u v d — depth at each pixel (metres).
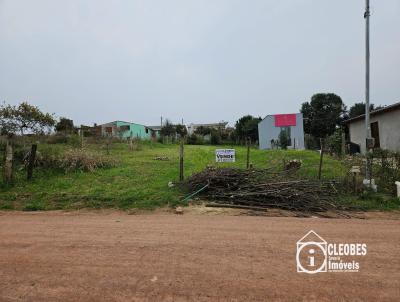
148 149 26.95
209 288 3.46
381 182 10.19
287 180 9.75
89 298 3.28
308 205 8.16
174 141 47.59
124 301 3.21
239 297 3.27
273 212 7.73
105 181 11.48
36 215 7.35
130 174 12.83
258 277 3.72
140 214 7.51
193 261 4.20
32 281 3.66
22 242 5.05
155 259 4.27
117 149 24.47
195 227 5.95
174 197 8.90
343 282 3.61
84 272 3.88
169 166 15.15
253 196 8.57
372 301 3.21
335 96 46.62
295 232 5.58
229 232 5.57
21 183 10.91
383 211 7.96
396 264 4.13
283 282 3.60
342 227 5.98
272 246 4.79
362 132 24.03
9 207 8.37
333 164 13.82
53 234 5.51
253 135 49.50
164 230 5.73
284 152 18.98
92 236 5.37
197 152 24.03
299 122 34.94
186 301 3.21
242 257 4.34
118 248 4.72
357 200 8.94
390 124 20.42
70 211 7.92
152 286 3.51
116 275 3.79
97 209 8.12
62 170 13.23
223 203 8.48
